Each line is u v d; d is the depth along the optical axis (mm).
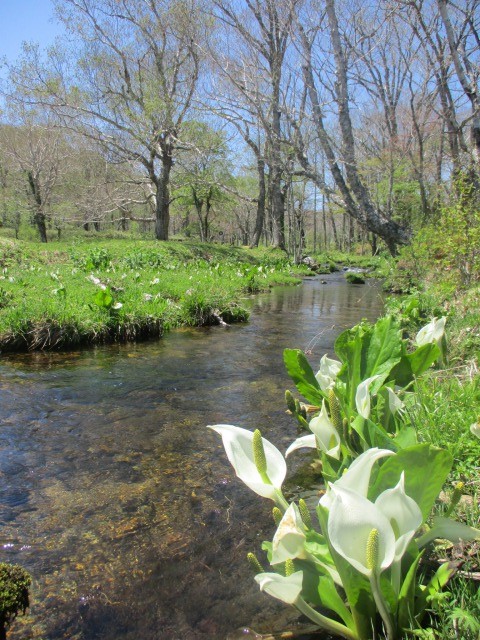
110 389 5836
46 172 41156
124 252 24406
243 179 53750
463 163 13336
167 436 4395
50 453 4047
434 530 1761
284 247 36938
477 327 5633
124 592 2385
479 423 2426
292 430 4488
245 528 2920
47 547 2758
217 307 10938
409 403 3432
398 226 16875
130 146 29281
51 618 2211
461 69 12891
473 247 8695
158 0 25047
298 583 1650
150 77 27234
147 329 9164
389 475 1708
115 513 3111
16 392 5691
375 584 1489
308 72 17078
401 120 24406
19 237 53531
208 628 2148
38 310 8258
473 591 1878
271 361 7273
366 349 3211
